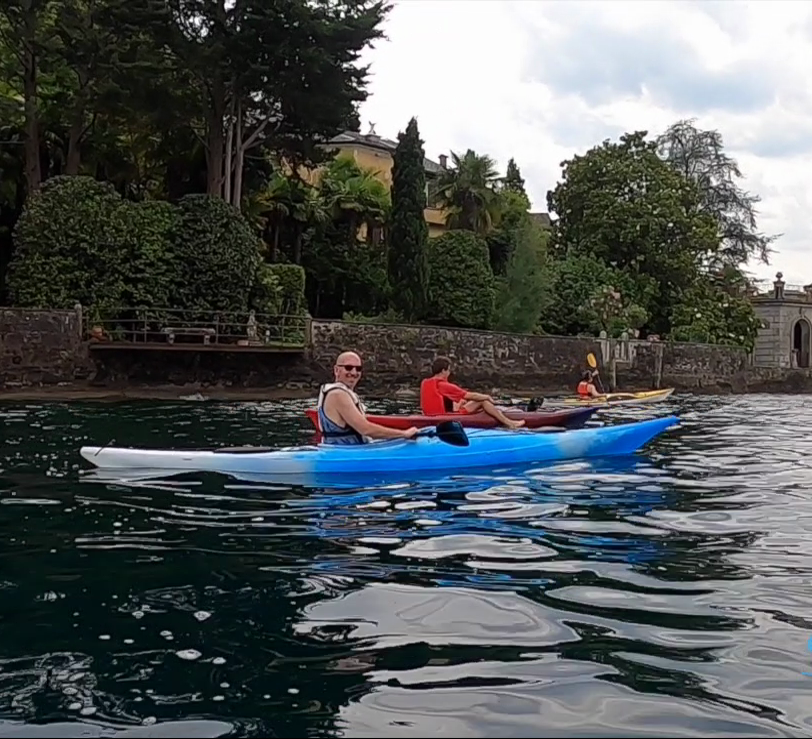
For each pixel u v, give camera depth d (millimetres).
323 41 25234
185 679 3025
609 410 19297
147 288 23469
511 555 4910
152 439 10930
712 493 7191
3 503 6395
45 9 25953
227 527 5609
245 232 25094
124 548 5016
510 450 8734
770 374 37719
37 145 26609
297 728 2650
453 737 2600
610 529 5656
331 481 7449
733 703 2869
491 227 38688
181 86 26422
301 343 24984
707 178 49281
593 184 41656
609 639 3486
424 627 3613
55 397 19672
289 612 3799
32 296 22172
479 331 27406
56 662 3180
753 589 4234
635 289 38344
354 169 38594
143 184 32250
